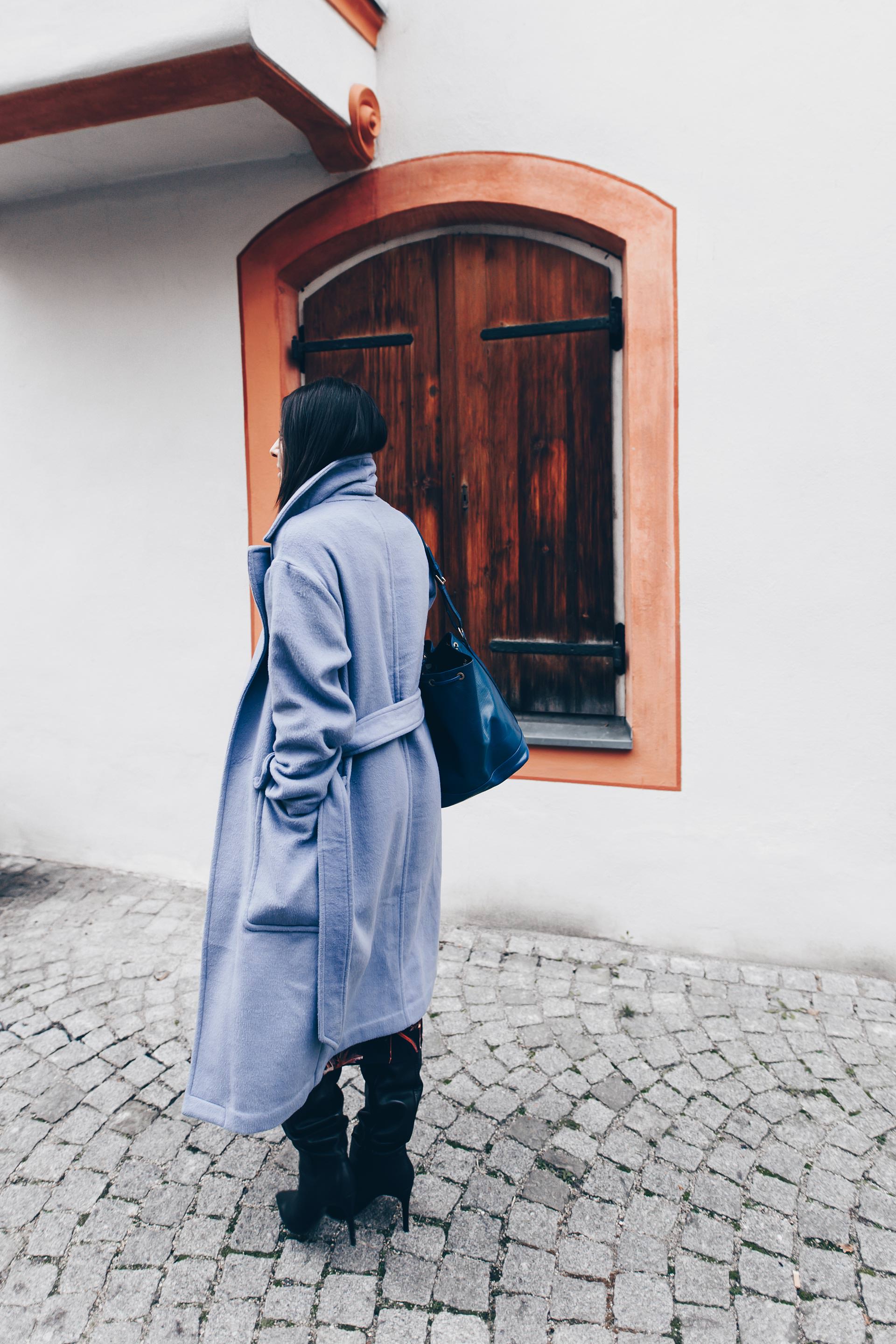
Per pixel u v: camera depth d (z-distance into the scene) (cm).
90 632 364
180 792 359
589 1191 194
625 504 296
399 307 315
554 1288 169
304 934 148
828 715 277
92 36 243
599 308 295
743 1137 210
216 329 328
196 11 232
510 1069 236
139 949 307
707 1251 178
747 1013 261
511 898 314
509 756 178
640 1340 159
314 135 285
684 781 291
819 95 256
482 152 286
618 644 305
